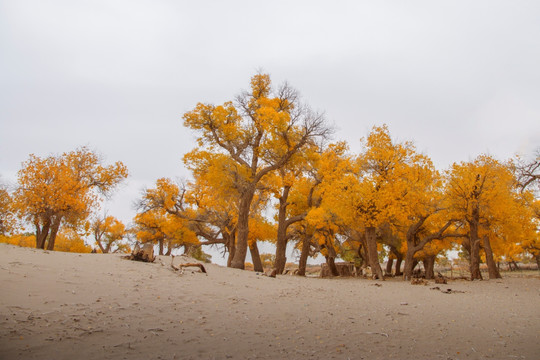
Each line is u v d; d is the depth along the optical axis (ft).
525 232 105.19
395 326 24.35
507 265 235.61
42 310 19.81
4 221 93.25
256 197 109.60
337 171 93.86
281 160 84.89
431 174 89.86
